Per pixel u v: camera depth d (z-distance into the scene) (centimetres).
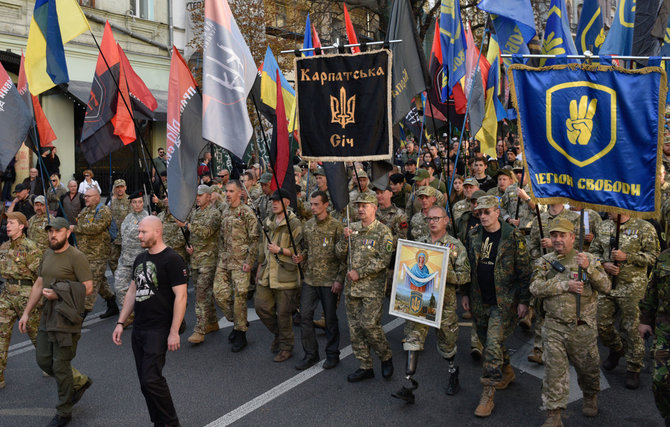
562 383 441
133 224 768
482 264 524
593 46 955
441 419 484
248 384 567
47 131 780
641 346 537
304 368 607
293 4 2145
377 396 533
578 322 443
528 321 707
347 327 757
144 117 818
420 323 514
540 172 480
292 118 1009
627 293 542
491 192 859
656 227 645
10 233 573
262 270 648
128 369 617
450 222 788
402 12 616
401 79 617
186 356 653
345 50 580
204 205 722
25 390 570
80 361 643
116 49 773
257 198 998
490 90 885
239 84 604
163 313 454
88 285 520
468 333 716
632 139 455
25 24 1681
